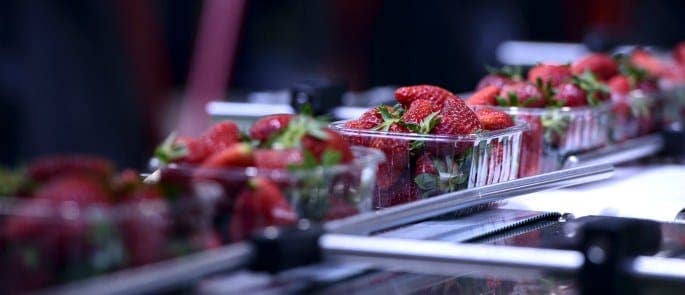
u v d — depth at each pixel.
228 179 0.93
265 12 3.69
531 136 1.48
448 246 0.88
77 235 0.82
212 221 0.90
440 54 3.58
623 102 1.80
